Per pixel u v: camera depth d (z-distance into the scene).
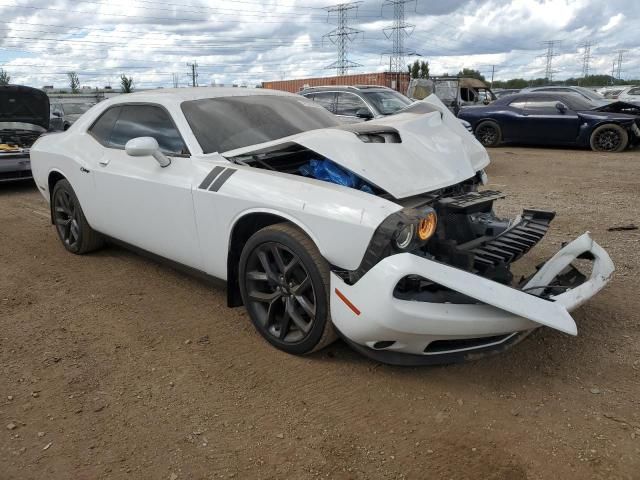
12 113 8.75
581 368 2.95
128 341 3.40
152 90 4.43
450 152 3.47
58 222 5.17
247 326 3.56
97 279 4.47
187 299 4.02
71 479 2.24
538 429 2.46
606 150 12.59
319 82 30.84
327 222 2.71
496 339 2.80
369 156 3.08
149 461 2.34
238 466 2.29
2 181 8.28
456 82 21.84
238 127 3.81
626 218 6.09
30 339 3.45
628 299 3.82
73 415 2.66
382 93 10.48
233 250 3.33
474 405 2.66
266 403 2.72
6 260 5.05
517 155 12.34
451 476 2.20
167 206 3.66
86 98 22.09
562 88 17.75
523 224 3.61
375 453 2.35
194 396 2.79
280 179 3.09
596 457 2.27
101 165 4.26
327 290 2.84
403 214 2.59
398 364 2.72
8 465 2.32
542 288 2.93
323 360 3.10
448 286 2.47
